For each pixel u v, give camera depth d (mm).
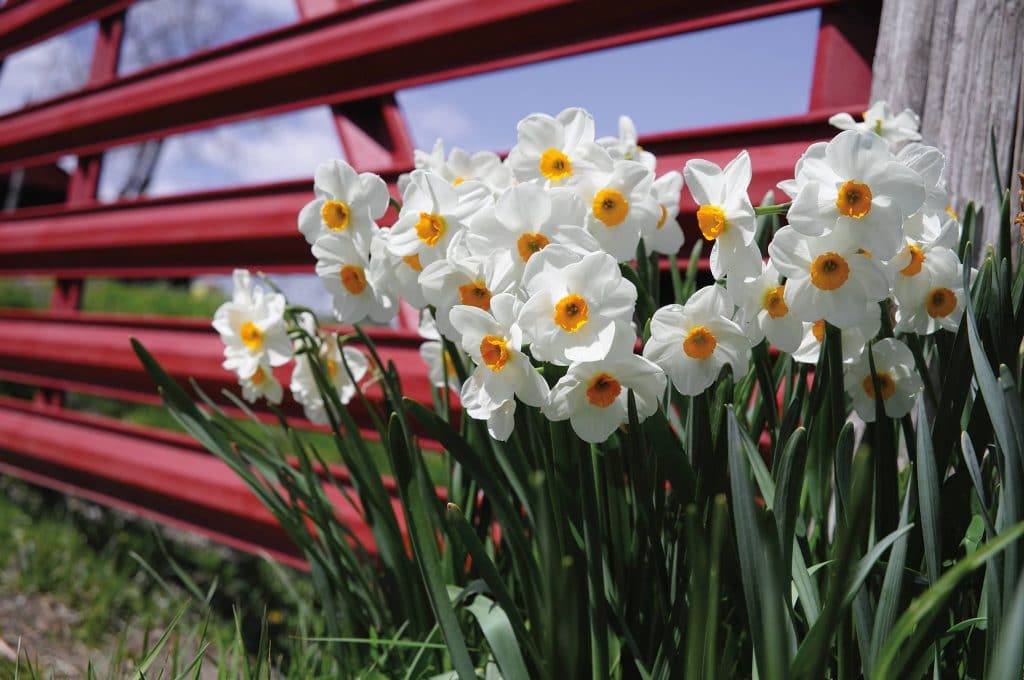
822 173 447
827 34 714
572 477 505
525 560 503
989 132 606
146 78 1402
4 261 1731
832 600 387
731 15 757
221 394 1214
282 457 703
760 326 481
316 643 698
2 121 1805
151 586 1110
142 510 1307
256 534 1122
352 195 564
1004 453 412
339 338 660
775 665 392
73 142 1605
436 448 938
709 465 478
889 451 478
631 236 498
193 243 1250
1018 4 599
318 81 1123
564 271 451
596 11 837
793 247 452
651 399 465
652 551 479
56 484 1484
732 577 473
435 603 488
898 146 634
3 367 1695
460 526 472
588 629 471
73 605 993
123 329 1349
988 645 413
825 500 529
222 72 1241
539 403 463
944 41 626
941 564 437
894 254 442
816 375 491
